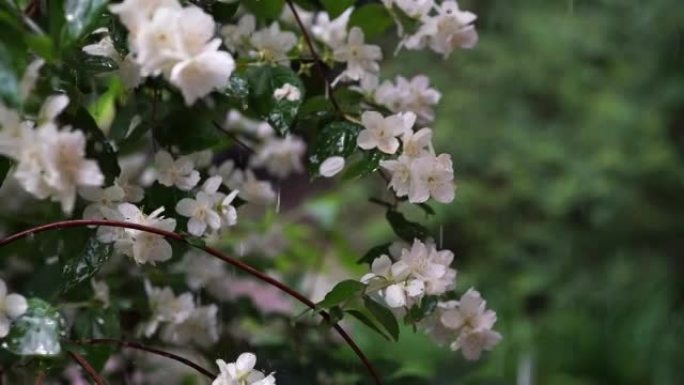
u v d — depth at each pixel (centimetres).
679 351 329
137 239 89
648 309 344
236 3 96
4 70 76
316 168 95
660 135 394
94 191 89
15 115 78
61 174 77
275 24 99
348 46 100
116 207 90
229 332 118
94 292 105
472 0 413
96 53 89
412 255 92
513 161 392
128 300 108
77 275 91
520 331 336
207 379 112
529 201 396
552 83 405
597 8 415
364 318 94
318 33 103
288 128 96
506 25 416
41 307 86
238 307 120
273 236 141
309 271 148
